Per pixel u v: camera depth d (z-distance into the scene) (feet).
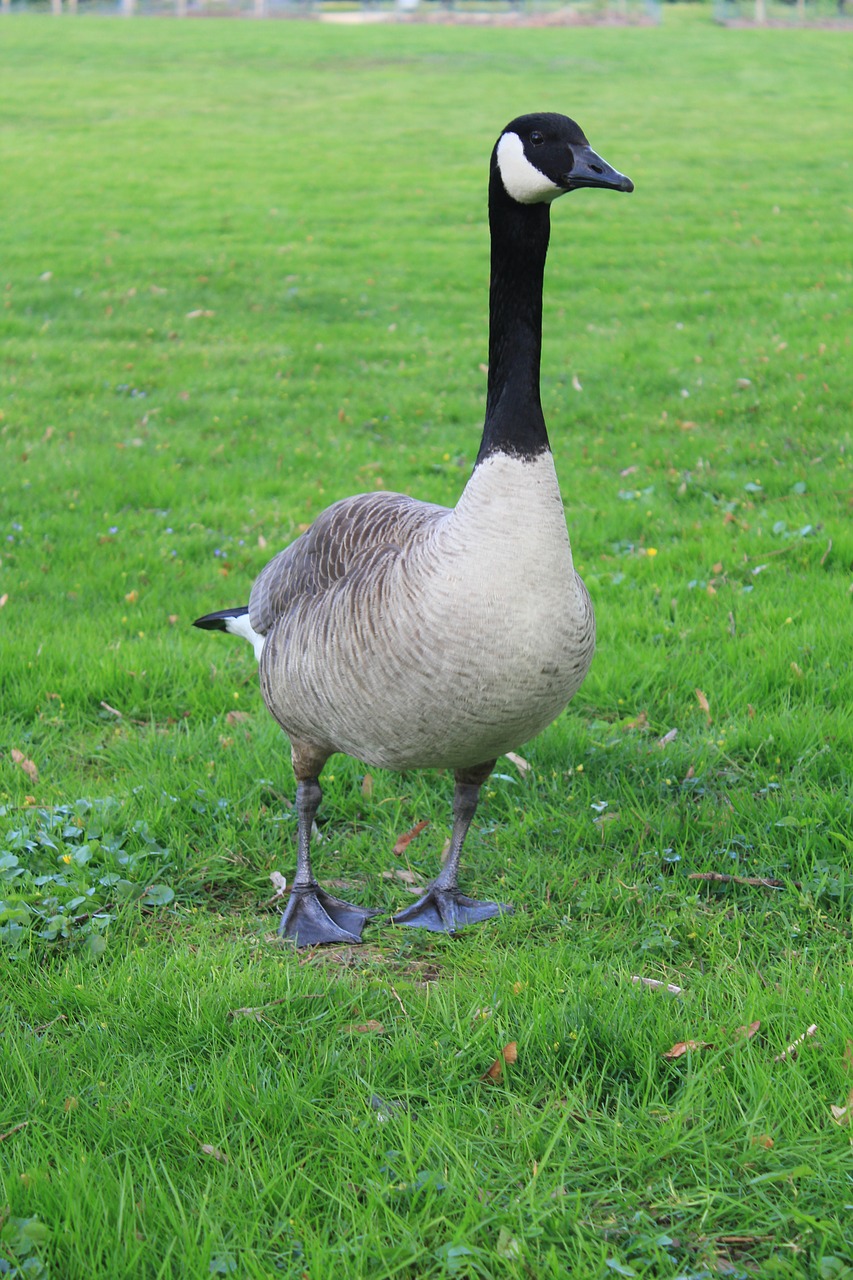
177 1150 10.48
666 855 15.26
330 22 178.91
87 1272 9.13
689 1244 9.53
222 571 25.35
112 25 167.63
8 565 25.63
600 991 12.29
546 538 12.01
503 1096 11.16
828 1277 9.04
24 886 14.62
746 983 12.47
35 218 66.13
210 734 18.88
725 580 24.04
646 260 58.29
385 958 13.89
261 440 35.42
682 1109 10.53
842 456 30.68
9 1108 10.70
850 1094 10.51
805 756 17.35
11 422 35.94
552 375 41.14
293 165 83.20
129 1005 12.37
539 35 156.66
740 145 88.17
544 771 17.70
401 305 52.29
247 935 14.34
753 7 185.98
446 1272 9.18
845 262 55.47
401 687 12.35
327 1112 10.75
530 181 12.26
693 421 35.47
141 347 45.44
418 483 30.66
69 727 19.40
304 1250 9.33
